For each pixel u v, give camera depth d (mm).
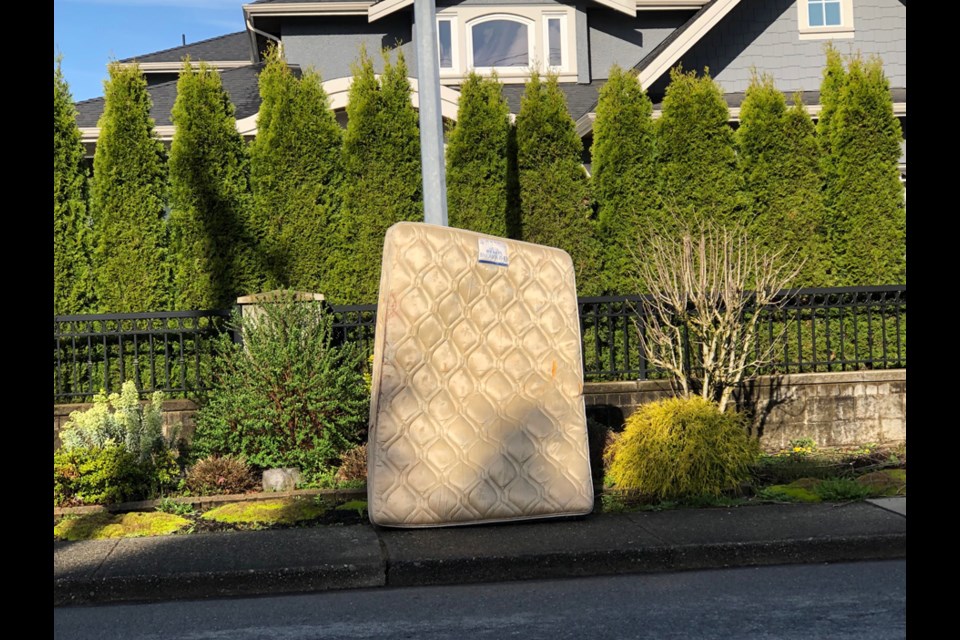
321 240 10289
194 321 9062
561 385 6930
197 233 10086
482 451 6535
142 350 9750
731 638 4363
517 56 16953
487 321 6758
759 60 15008
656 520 6484
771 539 5820
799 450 9203
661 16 17391
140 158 10055
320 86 10477
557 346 7000
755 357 9930
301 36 16922
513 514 6492
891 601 4891
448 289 6645
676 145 10734
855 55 15055
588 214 10641
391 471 6336
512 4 16891
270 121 10336
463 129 10609
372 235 10336
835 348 10586
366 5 16469
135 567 5461
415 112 10547
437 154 8078
